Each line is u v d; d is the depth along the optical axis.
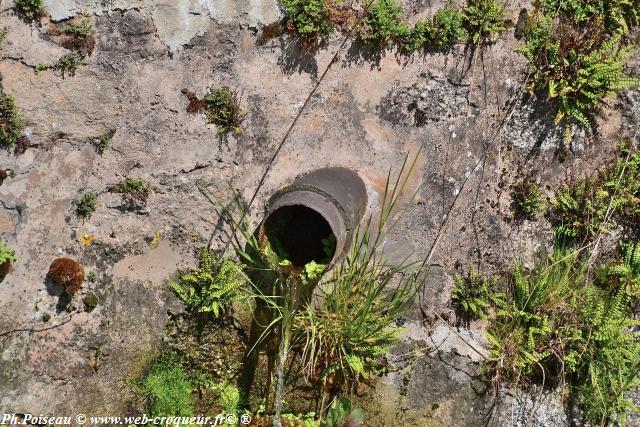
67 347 5.80
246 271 5.90
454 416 6.00
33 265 5.75
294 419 5.92
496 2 5.79
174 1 5.65
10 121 5.60
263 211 5.88
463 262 6.00
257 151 5.86
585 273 5.99
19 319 5.74
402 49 5.81
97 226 5.80
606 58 5.75
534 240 6.02
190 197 5.84
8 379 5.73
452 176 5.95
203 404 5.96
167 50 5.73
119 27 5.67
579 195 5.89
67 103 5.70
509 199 5.98
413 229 5.97
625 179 5.90
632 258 5.91
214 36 5.74
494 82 5.88
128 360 5.87
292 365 5.92
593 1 5.76
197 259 5.87
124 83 5.73
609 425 5.98
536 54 5.78
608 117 5.95
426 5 5.77
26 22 5.59
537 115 5.91
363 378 5.96
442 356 6.00
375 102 5.87
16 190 5.73
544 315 5.83
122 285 5.84
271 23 5.72
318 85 5.84
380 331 5.76
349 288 5.63
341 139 5.89
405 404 5.98
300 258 5.69
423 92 5.87
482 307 5.99
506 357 5.91
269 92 5.82
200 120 5.80
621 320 5.80
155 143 5.79
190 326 5.89
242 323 5.92
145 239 5.84
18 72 5.62
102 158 5.78
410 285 5.92
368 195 5.91
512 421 6.02
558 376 5.96
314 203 5.03
